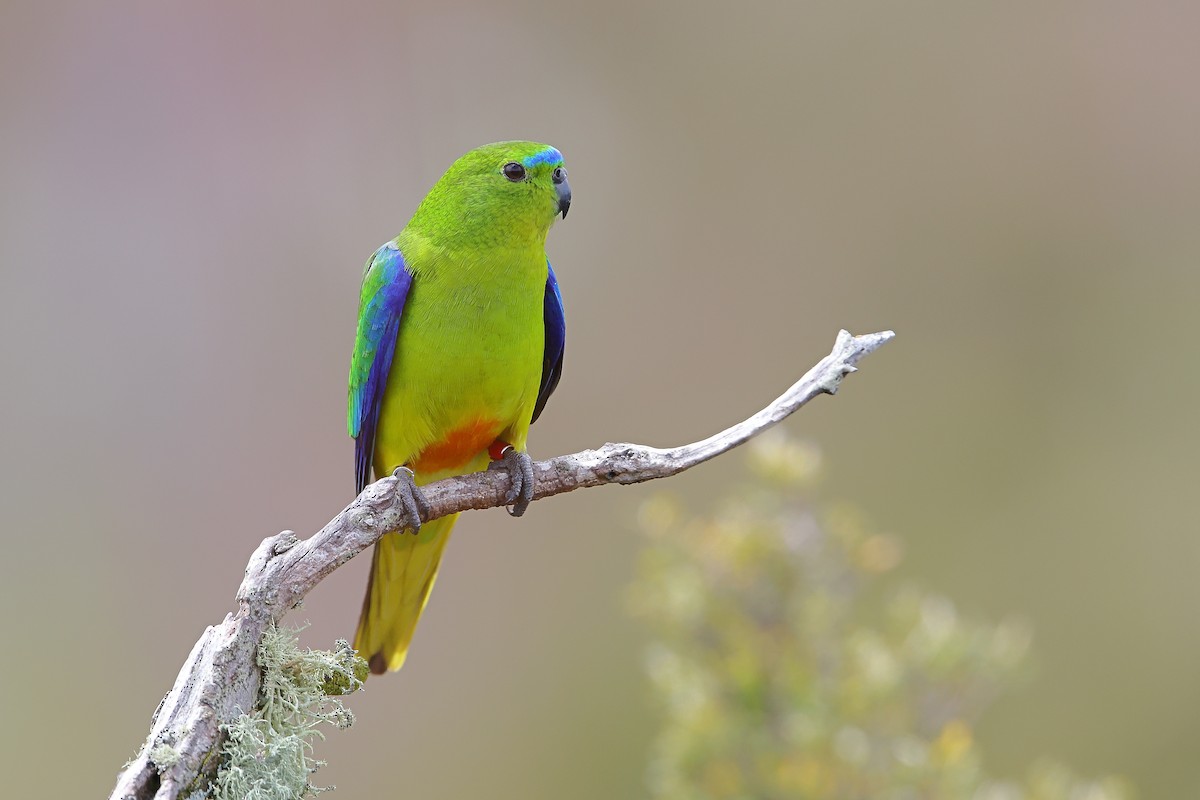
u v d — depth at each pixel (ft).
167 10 51.44
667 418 52.90
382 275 25.14
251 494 48.88
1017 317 52.49
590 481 21.84
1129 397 50.62
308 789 17.94
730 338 53.52
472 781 47.93
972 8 54.24
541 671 49.08
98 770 44.27
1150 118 52.80
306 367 50.24
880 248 53.67
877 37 54.70
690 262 54.29
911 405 51.98
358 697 48.85
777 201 54.49
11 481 47.96
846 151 54.44
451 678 49.39
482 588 50.31
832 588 25.31
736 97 55.16
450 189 25.20
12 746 44.06
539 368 25.53
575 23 55.26
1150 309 51.44
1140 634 47.03
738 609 25.12
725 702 24.59
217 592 47.73
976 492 50.52
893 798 23.45
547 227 25.30
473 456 26.30
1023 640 29.63
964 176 53.67
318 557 18.80
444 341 24.58
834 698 24.40
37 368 49.26
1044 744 43.83
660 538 25.89
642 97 55.16
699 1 55.57
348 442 49.78
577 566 50.03
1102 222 52.60
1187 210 52.08
